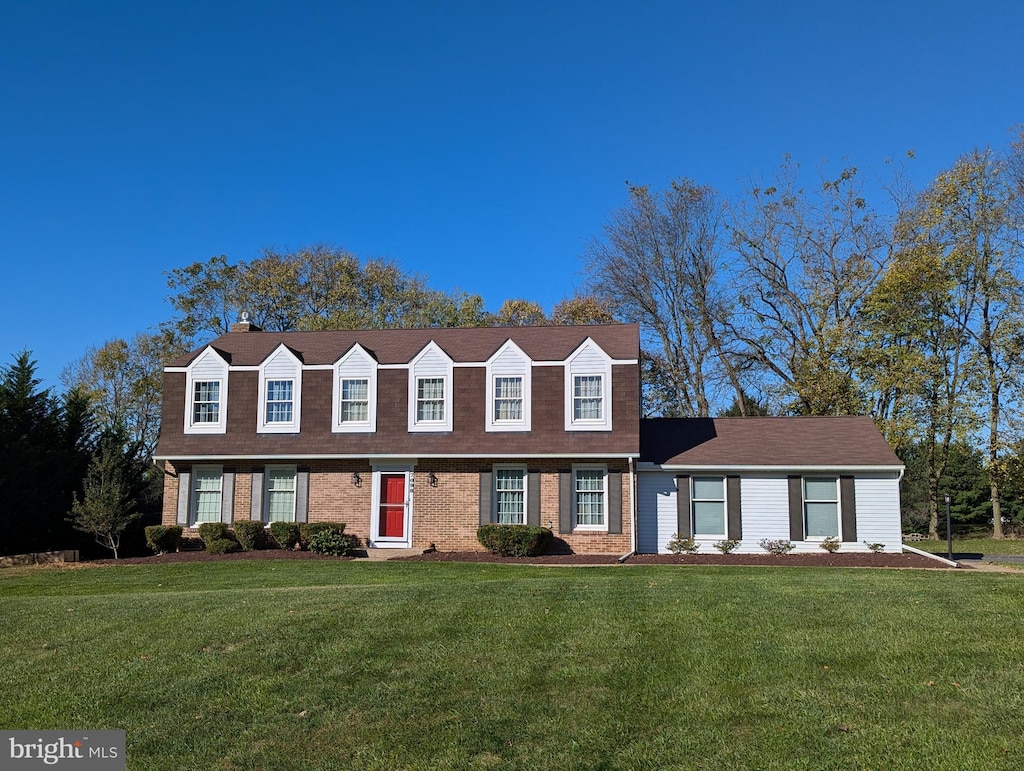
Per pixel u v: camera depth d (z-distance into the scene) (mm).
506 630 11219
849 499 25797
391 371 28641
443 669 9648
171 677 9680
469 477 27297
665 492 26688
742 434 28203
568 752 7480
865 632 10688
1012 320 37000
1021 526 44938
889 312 38062
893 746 7324
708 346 43188
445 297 51625
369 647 10547
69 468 30172
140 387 46469
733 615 11812
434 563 23438
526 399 27656
